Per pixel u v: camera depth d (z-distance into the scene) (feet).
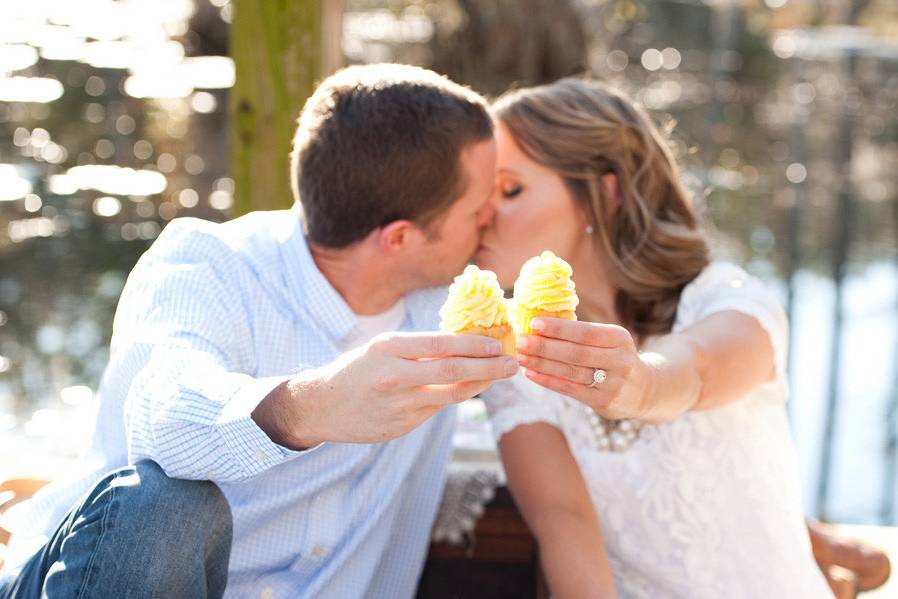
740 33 41.09
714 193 35.42
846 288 29.60
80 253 21.39
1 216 21.90
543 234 7.93
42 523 7.20
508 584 9.07
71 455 10.56
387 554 8.12
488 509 9.00
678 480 7.73
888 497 16.72
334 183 7.04
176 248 7.30
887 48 42.63
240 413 5.77
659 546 7.85
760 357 7.36
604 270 8.12
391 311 7.65
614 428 7.85
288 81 10.00
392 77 7.16
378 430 5.51
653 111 36.01
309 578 7.29
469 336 5.32
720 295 7.71
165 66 25.81
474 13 26.96
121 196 23.16
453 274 7.48
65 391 16.20
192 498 6.04
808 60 41.75
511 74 26.86
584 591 7.54
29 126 24.26
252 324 7.20
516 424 7.98
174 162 24.73
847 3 49.34
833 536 9.07
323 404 5.52
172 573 5.92
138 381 6.39
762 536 7.70
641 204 7.97
